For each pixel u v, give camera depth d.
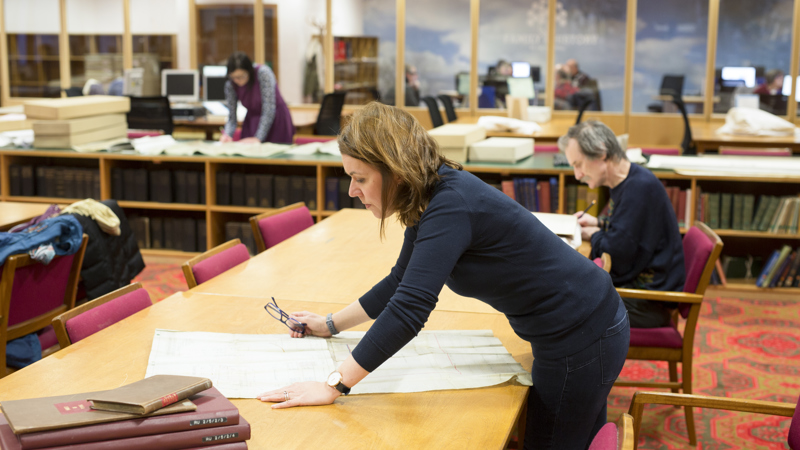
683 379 2.90
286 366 1.71
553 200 4.83
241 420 1.32
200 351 1.78
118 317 2.12
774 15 9.12
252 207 5.49
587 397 1.66
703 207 4.83
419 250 1.49
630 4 9.53
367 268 2.67
